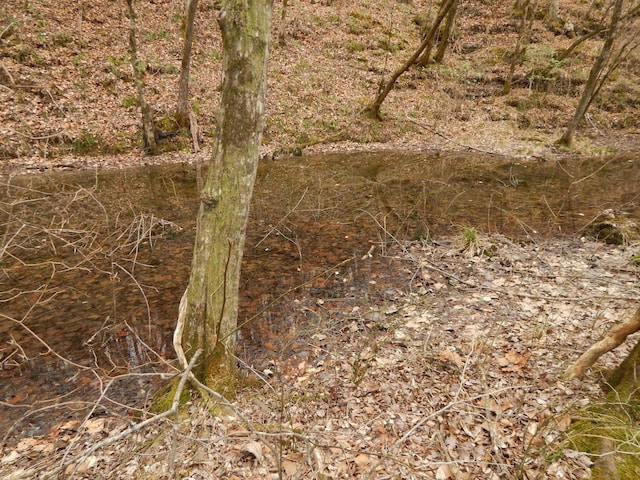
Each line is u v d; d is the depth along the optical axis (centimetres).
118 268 618
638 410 274
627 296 480
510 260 614
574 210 867
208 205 305
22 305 517
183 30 1625
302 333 460
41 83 1216
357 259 659
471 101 1912
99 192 964
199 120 1400
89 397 368
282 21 1841
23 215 784
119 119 1281
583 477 240
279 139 1490
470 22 2383
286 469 266
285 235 765
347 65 1952
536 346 392
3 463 291
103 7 1552
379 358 395
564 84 1923
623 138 1700
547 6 2395
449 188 1062
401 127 1694
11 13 1307
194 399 329
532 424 292
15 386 384
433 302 506
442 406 321
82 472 274
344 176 1196
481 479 254
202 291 322
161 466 270
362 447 285
